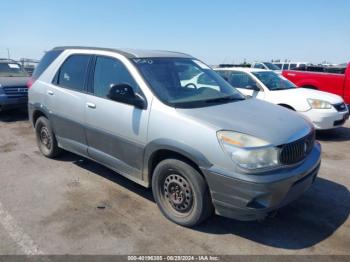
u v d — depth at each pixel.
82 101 4.34
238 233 3.31
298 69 12.53
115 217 3.59
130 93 3.62
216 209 3.11
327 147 6.56
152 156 3.49
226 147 2.91
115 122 3.84
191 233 3.30
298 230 3.38
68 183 4.51
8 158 5.58
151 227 3.39
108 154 4.12
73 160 5.44
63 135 4.90
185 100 3.58
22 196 4.11
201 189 3.14
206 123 3.08
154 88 3.60
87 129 4.30
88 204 3.89
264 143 2.89
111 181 4.58
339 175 4.93
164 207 3.55
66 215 3.63
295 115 3.75
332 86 10.19
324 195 4.21
